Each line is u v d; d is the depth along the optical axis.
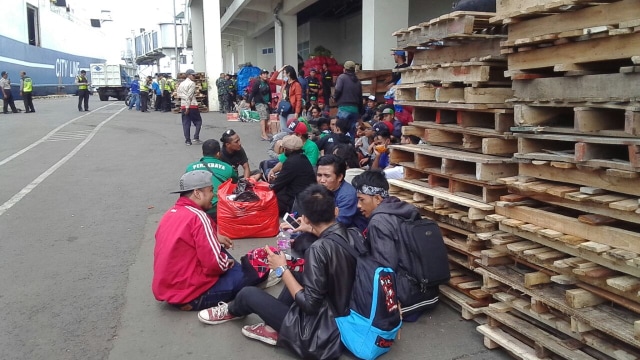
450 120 4.10
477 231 3.54
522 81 3.12
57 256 5.22
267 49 32.66
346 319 3.15
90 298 4.24
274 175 6.70
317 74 13.54
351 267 3.17
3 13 28.11
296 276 3.55
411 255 3.58
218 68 22.91
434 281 3.56
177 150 11.94
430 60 4.09
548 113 3.11
